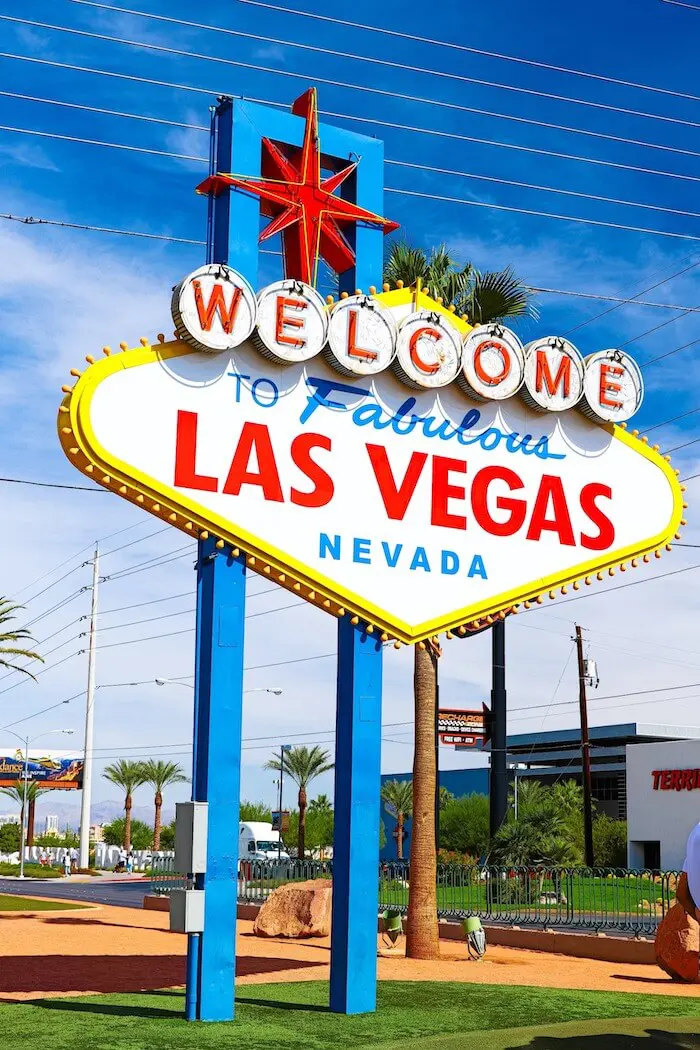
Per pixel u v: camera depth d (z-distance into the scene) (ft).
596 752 270.87
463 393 47.52
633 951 70.95
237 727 42.83
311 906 81.71
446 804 248.93
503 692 136.15
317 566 43.70
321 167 50.72
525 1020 42.98
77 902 124.67
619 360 50.21
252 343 43.29
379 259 49.32
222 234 45.52
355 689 46.03
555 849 128.77
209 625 43.01
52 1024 39.55
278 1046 36.47
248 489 42.75
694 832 37.50
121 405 40.75
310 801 297.94
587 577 48.57
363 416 45.37
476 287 79.92
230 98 46.32
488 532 47.01
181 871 41.81
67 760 350.02
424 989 51.24
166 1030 38.65
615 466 50.16
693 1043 41.22
